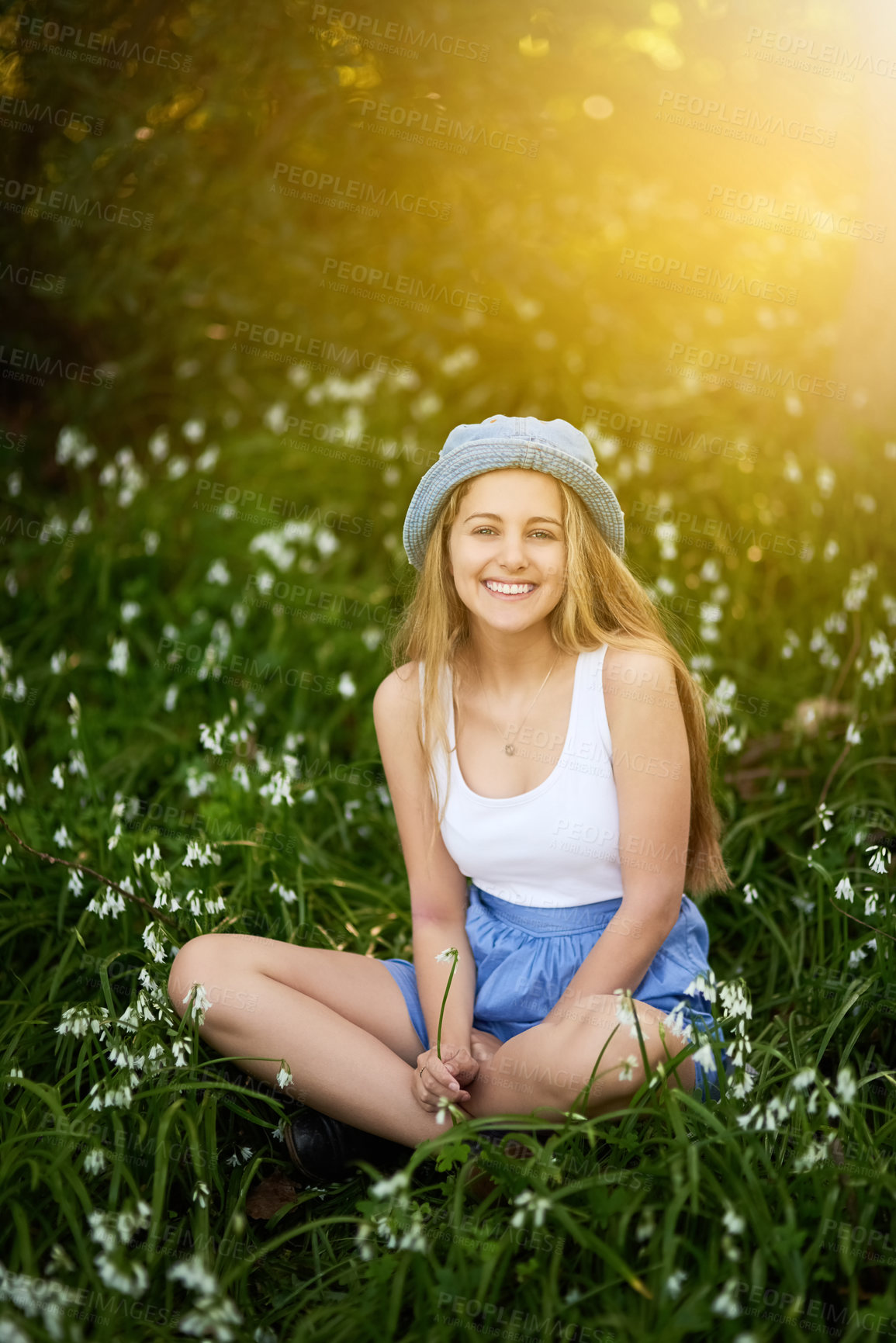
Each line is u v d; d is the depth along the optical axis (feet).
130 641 14.15
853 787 10.55
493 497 7.13
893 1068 7.68
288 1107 7.48
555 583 7.23
